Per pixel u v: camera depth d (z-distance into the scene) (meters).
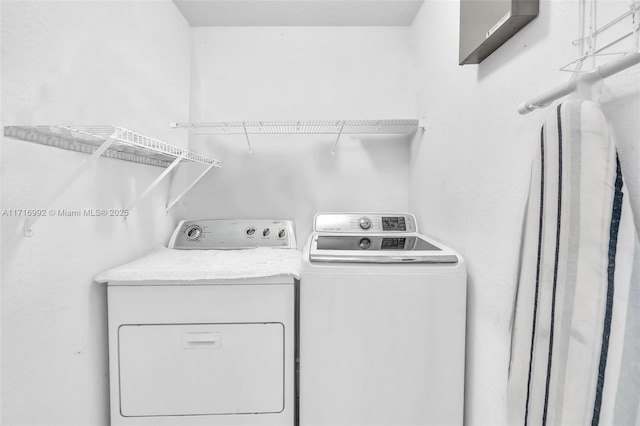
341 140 2.38
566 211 0.70
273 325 1.46
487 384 1.25
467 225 1.41
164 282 1.42
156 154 1.57
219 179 2.37
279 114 2.37
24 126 0.91
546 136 0.77
